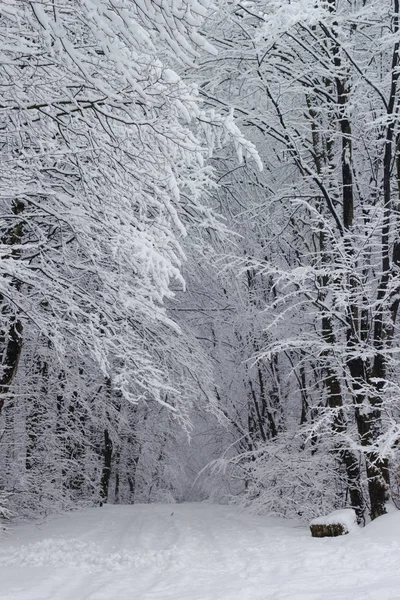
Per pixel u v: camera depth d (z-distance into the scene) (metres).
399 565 6.37
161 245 6.36
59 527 12.49
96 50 5.64
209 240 12.60
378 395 10.02
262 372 17.80
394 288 10.23
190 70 12.91
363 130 11.95
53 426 16.84
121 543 9.91
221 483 22.12
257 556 7.79
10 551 8.94
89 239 7.15
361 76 11.36
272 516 14.05
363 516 11.23
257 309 16.56
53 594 5.94
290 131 12.25
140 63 5.37
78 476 20.45
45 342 14.80
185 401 11.30
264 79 11.75
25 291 9.45
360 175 13.37
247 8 11.83
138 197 6.38
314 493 13.02
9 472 14.45
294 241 15.47
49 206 7.35
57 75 5.38
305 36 12.26
